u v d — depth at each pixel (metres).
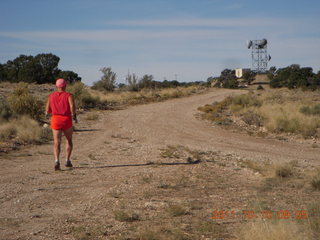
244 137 17.47
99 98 30.73
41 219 4.93
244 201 6.14
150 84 49.50
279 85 79.38
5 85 39.03
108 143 13.62
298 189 7.18
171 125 20.70
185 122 22.36
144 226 4.66
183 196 6.39
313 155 12.78
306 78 71.12
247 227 4.39
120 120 21.81
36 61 55.84
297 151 13.70
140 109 28.88
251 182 7.85
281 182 7.77
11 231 4.41
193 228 4.64
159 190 6.77
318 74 74.56
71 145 8.53
